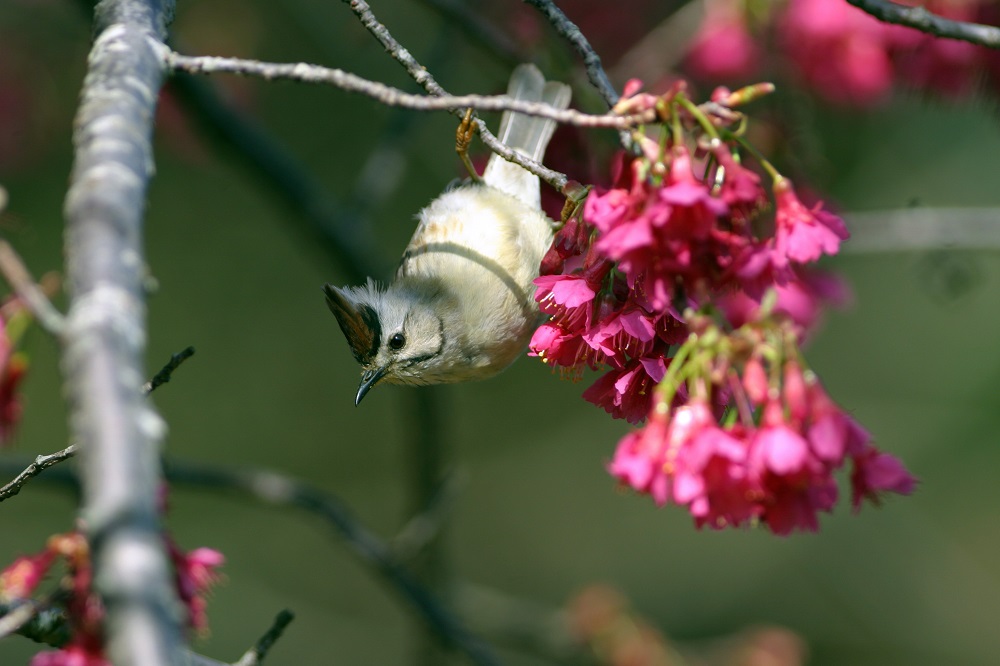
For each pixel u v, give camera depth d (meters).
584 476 16.83
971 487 15.12
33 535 14.64
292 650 14.91
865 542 15.27
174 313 16.55
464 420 16.92
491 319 7.68
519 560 16.28
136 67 4.34
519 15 10.52
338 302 7.77
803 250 4.55
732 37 10.05
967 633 14.73
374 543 9.99
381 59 12.77
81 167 3.90
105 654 4.55
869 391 15.56
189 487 9.99
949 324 15.70
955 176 14.37
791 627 15.35
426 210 7.94
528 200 7.68
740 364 4.50
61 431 15.73
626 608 11.73
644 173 4.44
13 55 13.45
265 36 13.56
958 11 8.64
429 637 11.12
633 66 10.61
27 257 14.57
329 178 15.81
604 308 5.06
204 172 16.64
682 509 16.61
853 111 11.05
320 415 16.77
